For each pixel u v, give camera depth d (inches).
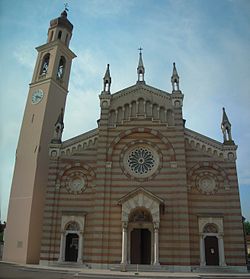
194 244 1565.0
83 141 1818.4
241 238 1547.7
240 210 1598.2
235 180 1656.0
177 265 1501.0
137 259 1594.5
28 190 1866.4
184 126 1809.8
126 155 1768.0
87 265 1556.3
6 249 1802.4
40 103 2094.0
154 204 1578.5
